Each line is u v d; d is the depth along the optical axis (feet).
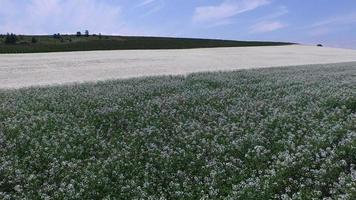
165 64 168.35
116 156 41.06
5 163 38.91
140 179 36.83
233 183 34.99
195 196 32.42
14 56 198.80
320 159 37.83
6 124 55.52
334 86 84.69
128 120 59.00
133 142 46.73
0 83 109.29
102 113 62.13
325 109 61.05
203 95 76.89
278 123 53.11
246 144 44.73
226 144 45.88
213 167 38.29
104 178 35.47
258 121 55.88
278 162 37.50
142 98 75.87
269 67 152.76
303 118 55.72
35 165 39.93
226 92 80.43
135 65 162.20
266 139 46.24
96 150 45.68
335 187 31.60
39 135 49.93
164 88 87.86
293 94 76.23
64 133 50.37
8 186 35.42
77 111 63.52
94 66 157.07
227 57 215.10
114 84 97.25
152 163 40.50
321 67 147.13
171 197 32.76
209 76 110.83
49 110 66.85
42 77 123.44
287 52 262.67
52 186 34.45
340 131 46.42
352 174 33.35
